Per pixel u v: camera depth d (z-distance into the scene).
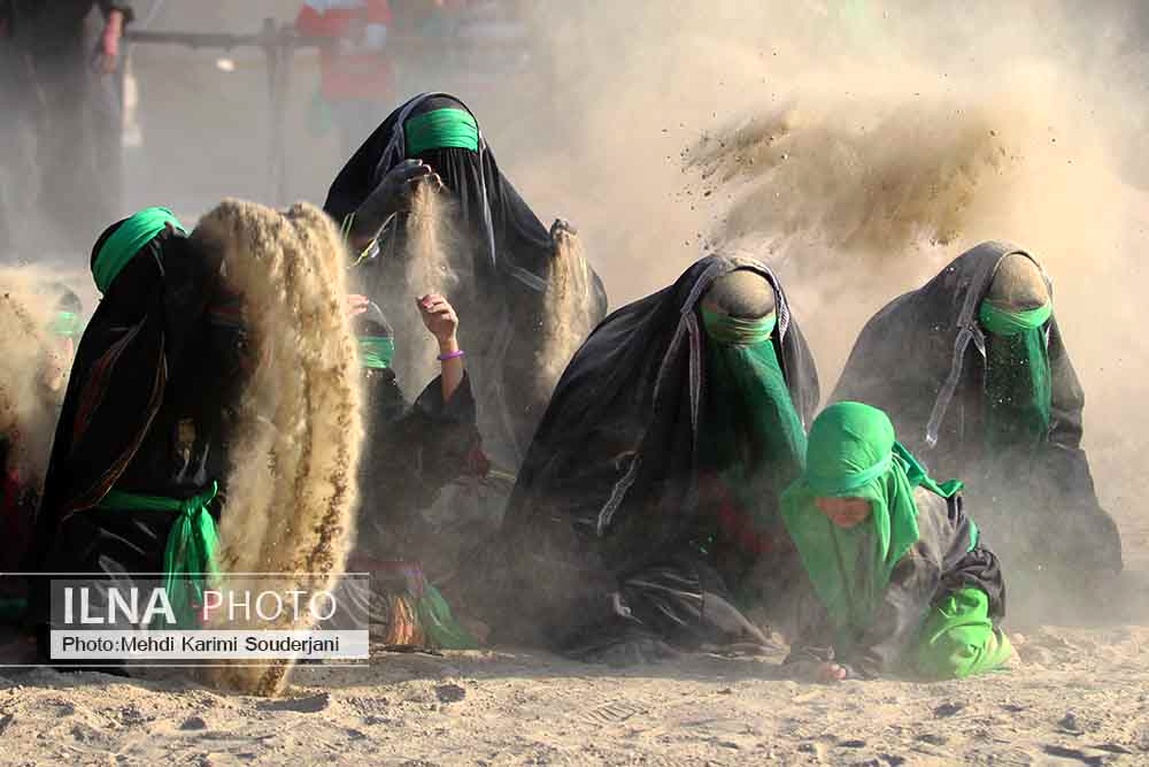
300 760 12.84
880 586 14.93
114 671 14.84
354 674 15.19
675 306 15.70
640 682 14.91
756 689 14.53
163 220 15.10
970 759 12.50
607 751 12.90
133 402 14.70
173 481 14.93
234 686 14.69
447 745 13.15
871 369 17.64
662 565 16.03
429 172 17.77
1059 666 15.43
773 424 15.59
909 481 15.25
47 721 13.69
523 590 16.47
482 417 18.47
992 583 15.38
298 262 14.40
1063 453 17.59
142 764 12.79
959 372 17.09
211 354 14.59
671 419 15.89
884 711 13.73
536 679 15.05
